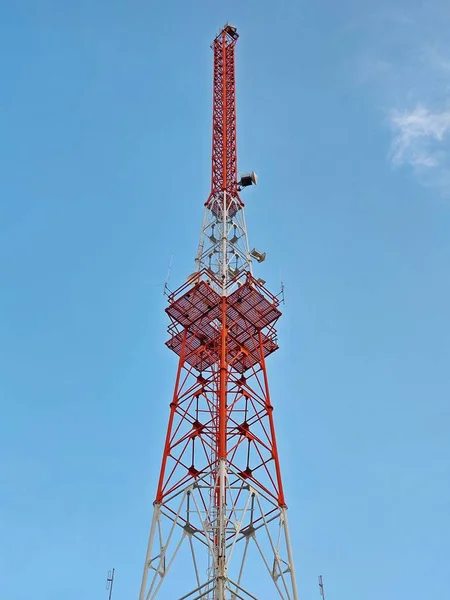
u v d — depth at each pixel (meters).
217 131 89.12
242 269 76.12
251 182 84.56
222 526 55.62
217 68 96.06
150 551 56.88
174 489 60.81
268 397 68.06
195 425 65.62
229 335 72.19
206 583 54.03
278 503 60.94
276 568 57.31
